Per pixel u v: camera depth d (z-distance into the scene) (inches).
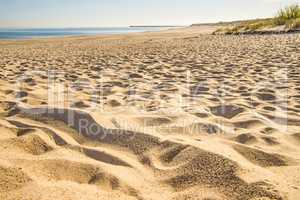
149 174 65.9
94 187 58.7
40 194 53.8
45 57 322.7
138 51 366.9
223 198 55.1
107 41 644.7
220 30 784.3
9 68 235.6
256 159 72.3
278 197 53.6
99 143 83.0
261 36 521.3
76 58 304.3
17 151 74.0
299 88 147.2
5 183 56.8
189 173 64.2
